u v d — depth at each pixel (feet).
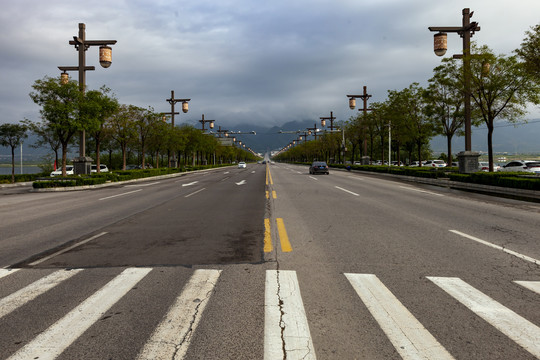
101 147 153.48
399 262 16.10
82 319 10.50
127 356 8.50
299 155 453.58
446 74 77.10
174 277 14.23
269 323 10.15
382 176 97.09
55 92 69.56
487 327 9.91
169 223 26.81
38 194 54.80
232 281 13.69
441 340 9.20
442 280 13.70
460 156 64.95
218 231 23.54
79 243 20.45
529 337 9.35
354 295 12.21
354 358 8.37
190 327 9.95
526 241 20.18
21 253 18.31
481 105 64.23
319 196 44.96
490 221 26.73
